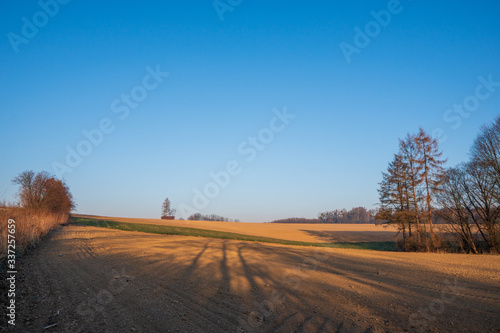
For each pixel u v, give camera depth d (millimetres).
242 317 5723
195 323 5289
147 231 37375
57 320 5047
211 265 11562
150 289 7391
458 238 30125
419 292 8094
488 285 9102
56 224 30875
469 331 5238
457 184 30547
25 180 37219
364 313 6168
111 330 4742
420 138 32562
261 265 12125
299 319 5684
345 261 14680
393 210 33875
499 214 27391
